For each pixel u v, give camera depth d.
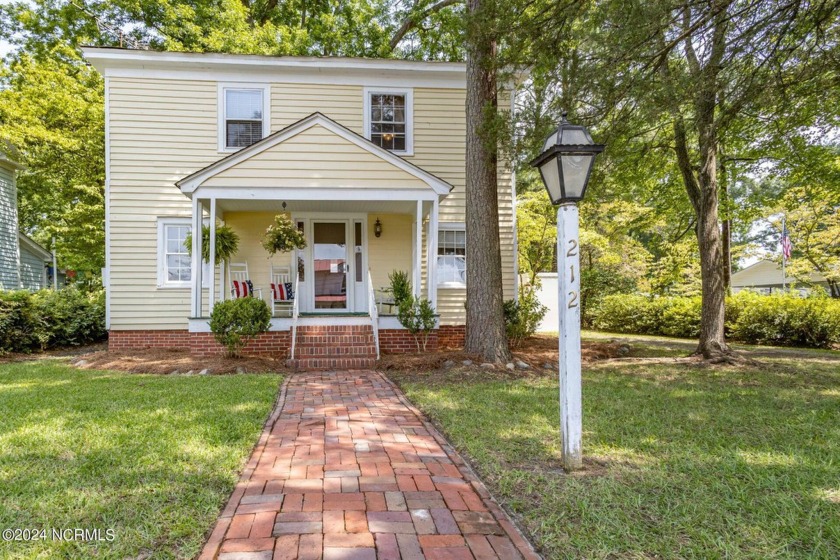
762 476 3.23
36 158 14.06
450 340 11.05
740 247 19.02
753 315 12.21
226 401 5.24
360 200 9.09
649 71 6.53
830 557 2.28
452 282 11.17
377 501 2.87
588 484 3.12
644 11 5.70
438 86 11.13
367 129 10.89
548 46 6.69
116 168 10.14
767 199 10.96
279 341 8.81
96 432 4.03
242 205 9.81
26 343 10.16
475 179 7.96
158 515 2.64
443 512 2.75
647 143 8.74
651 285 19.55
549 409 5.02
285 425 4.48
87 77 14.48
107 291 10.15
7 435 3.91
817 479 3.20
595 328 18.14
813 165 8.25
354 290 10.98
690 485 3.11
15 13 14.83
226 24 14.68
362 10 17.00
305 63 10.52
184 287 10.34
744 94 5.96
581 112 7.00
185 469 3.24
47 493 2.87
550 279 17.00
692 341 13.06
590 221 18.88
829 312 10.97
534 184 19.36
